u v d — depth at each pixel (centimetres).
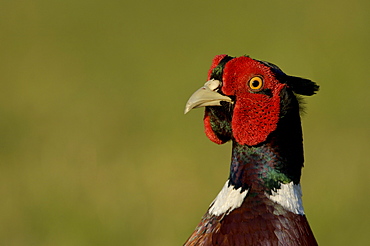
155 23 3044
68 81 2430
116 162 1859
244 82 808
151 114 2142
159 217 1644
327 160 1809
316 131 1952
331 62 2450
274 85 805
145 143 1961
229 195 817
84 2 3195
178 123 2075
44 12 3069
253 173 810
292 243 789
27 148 1914
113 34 2938
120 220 1611
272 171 807
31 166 1819
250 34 2850
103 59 2683
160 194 1725
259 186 806
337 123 2002
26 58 2630
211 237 806
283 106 804
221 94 826
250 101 805
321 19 2859
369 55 2500
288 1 3064
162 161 1861
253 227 792
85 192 1709
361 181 1725
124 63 2642
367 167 1791
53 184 1736
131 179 1777
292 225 795
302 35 2756
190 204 1691
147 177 1784
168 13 3125
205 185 1758
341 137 1919
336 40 2658
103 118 2119
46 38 2855
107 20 3064
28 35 2867
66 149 1911
